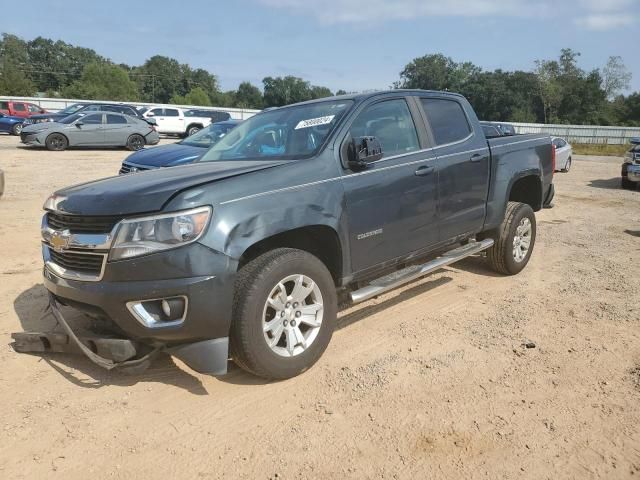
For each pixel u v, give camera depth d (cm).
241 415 333
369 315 497
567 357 411
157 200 323
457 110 539
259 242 370
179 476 279
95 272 334
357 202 404
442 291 564
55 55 12000
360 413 334
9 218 878
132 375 381
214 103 11625
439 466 286
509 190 574
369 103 446
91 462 289
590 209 1146
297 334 368
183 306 321
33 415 331
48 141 2077
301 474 280
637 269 653
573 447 301
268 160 412
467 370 390
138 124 2258
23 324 462
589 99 7894
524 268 650
